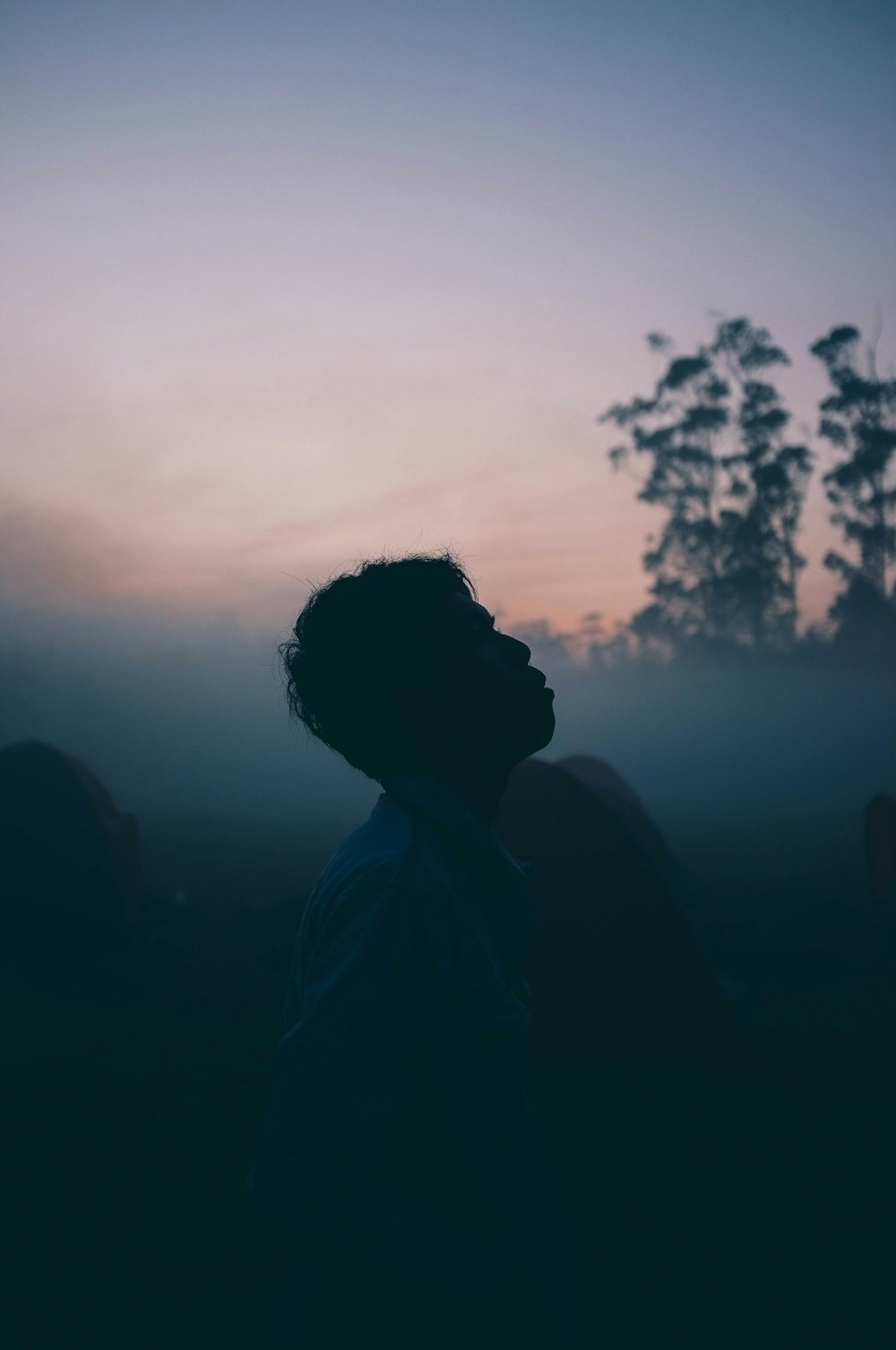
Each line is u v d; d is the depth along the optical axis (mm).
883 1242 3320
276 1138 803
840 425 36594
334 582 1147
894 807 8703
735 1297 2986
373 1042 811
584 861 4965
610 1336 2785
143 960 7836
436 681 1062
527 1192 910
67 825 8461
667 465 39344
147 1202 3730
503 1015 896
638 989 4812
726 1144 4055
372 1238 794
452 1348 814
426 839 955
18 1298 3086
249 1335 2873
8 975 7301
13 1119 4586
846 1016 6020
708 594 39000
